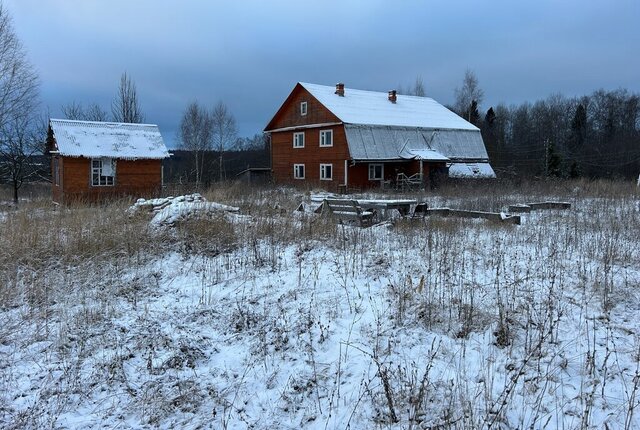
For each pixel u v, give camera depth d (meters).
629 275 8.25
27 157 31.00
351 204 13.77
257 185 38.16
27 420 4.77
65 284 8.80
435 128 40.72
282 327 6.55
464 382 5.00
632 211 15.37
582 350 5.61
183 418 4.82
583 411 4.47
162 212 12.66
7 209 18.91
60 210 15.79
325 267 9.14
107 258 10.23
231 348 6.26
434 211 15.45
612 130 72.56
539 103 77.44
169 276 9.31
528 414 4.49
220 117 62.97
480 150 42.84
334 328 6.43
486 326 6.27
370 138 37.38
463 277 8.05
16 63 30.31
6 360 6.07
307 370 5.51
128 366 5.86
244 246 11.02
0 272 9.27
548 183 29.91
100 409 5.00
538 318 6.35
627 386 4.86
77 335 6.67
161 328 6.84
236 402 5.05
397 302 7.07
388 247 10.52
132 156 27.33
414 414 4.34
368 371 5.33
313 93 39.84
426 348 5.79
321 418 4.68
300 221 12.86
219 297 8.01
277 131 43.97
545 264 8.77
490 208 18.34
